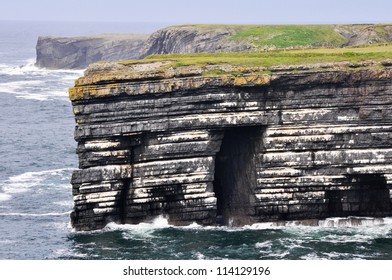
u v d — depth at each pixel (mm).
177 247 93875
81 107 98500
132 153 101250
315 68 99938
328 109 100562
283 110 100438
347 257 89625
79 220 101000
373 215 103250
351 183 101625
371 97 100250
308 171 100875
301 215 102250
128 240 96688
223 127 99938
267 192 100875
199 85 98688
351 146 100938
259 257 89938
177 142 99812
